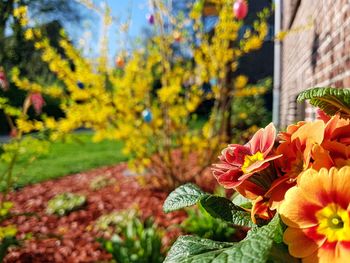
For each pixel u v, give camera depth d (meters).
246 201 1.27
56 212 5.96
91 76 5.53
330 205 0.82
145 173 7.11
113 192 6.98
